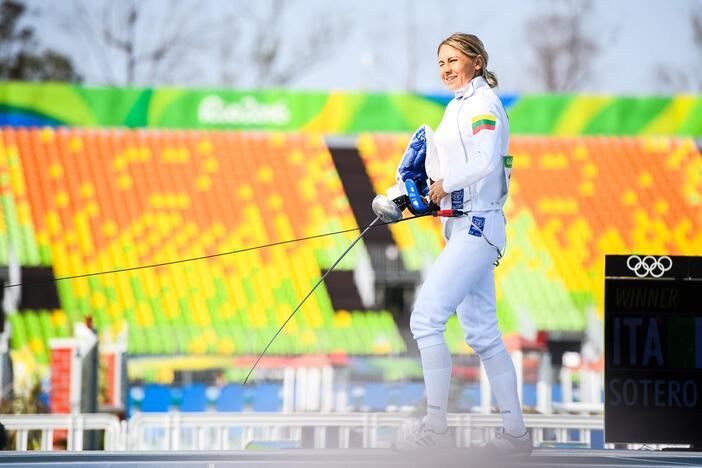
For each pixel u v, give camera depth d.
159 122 82.88
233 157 81.94
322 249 76.00
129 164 81.12
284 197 79.56
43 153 80.94
